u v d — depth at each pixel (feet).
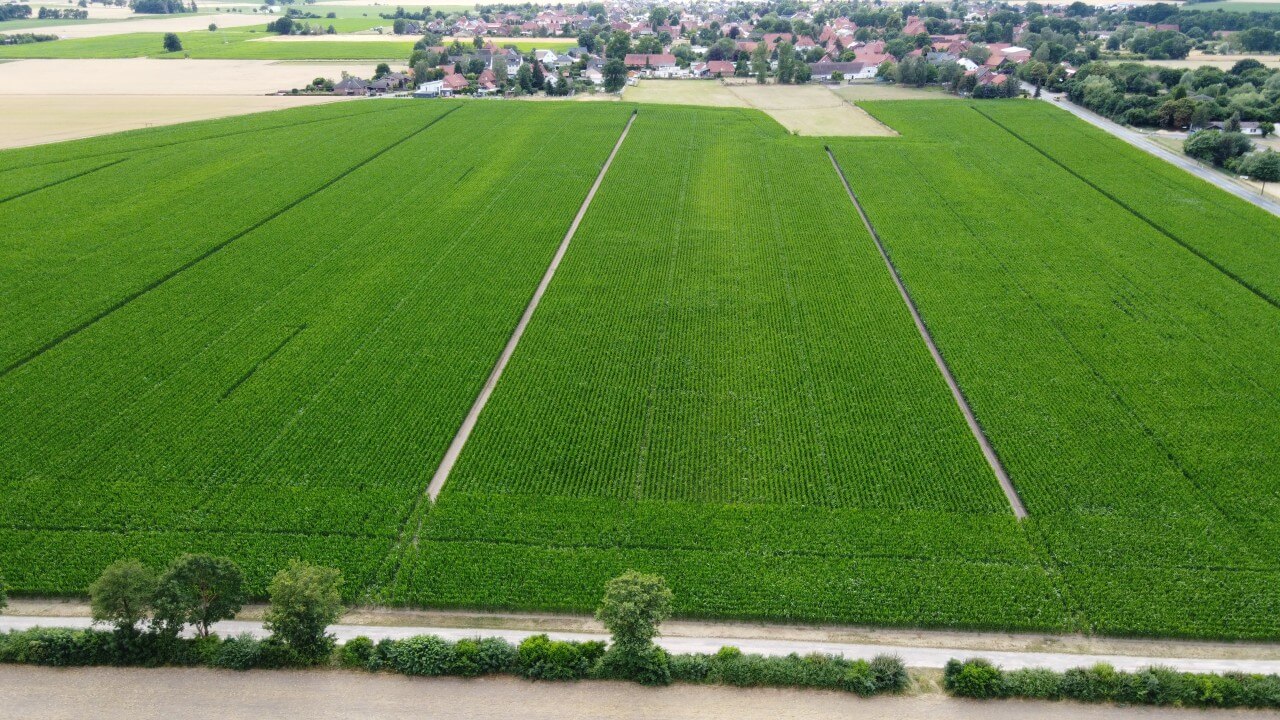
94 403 197.67
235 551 154.10
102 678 130.41
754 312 246.68
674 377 212.23
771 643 139.13
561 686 130.21
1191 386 205.77
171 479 172.45
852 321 241.35
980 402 201.05
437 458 180.34
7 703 125.49
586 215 324.80
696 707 126.72
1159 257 281.74
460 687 129.59
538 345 226.99
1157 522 160.86
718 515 164.55
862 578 149.48
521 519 162.91
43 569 149.59
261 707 125.49
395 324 236.84
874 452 183.01
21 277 261.44
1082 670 128.47
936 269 275.18
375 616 144.77
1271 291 253.85
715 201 342.23
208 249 285.02
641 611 129.39
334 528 160.35
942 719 124.57
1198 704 126.00
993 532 159.53
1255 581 146.82
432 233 303.48
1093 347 224.74
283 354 220.43
